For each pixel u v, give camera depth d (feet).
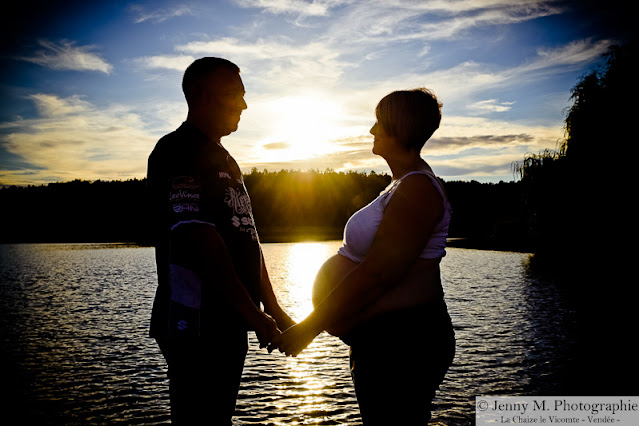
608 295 51.55
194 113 6.77
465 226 243.81
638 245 67.77
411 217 5.51
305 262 114.11
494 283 63.46
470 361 27.55
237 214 6.75
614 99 69.05
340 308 5.67
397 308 5.70
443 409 20.36
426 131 6.00
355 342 5.94
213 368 6.34
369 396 5.77
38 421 20.36
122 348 32.83
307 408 21.54
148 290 65.51
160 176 6.40
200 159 6.39
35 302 54.54
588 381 23.39
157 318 6.45
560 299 49.42
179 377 6.28
